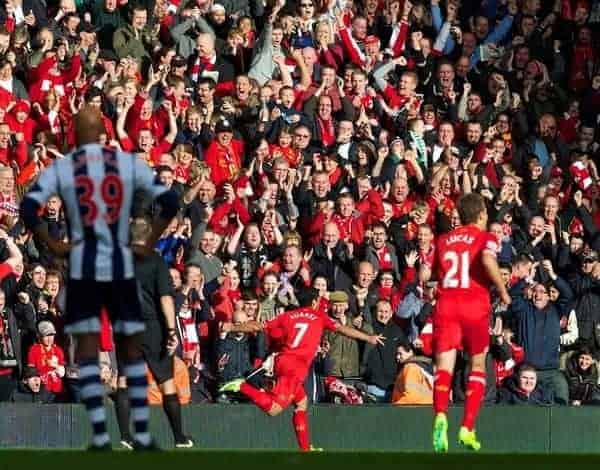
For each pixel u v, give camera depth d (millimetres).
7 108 63562
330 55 74125
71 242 30969
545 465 28359
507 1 79438
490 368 55688
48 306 54219
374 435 52406
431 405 52375
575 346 60062
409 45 77375
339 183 66000
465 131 72250
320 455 30109
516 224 66875
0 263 54531
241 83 68500
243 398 54438
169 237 58844
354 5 77312
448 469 27688
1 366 53125
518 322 57562
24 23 69125
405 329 57875
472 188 67938
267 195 63250
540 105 75562
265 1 76125
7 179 57812
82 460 28719
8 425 50656
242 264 60469
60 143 64500
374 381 56312
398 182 66000
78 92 65750
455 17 78250
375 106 72625
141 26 70625
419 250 62156
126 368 31906
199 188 60438
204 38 71125
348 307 57719
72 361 53562
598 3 80562
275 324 51062
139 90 66125
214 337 55844
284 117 68250
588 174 71875
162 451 31172
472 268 41219
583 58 78812
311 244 61938
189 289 55688
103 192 30797
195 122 65500
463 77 75875
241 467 27609
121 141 63688
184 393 53594
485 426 52500
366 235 62344
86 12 71938
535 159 70188
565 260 65562
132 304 31328
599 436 52844
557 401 57125
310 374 55125
